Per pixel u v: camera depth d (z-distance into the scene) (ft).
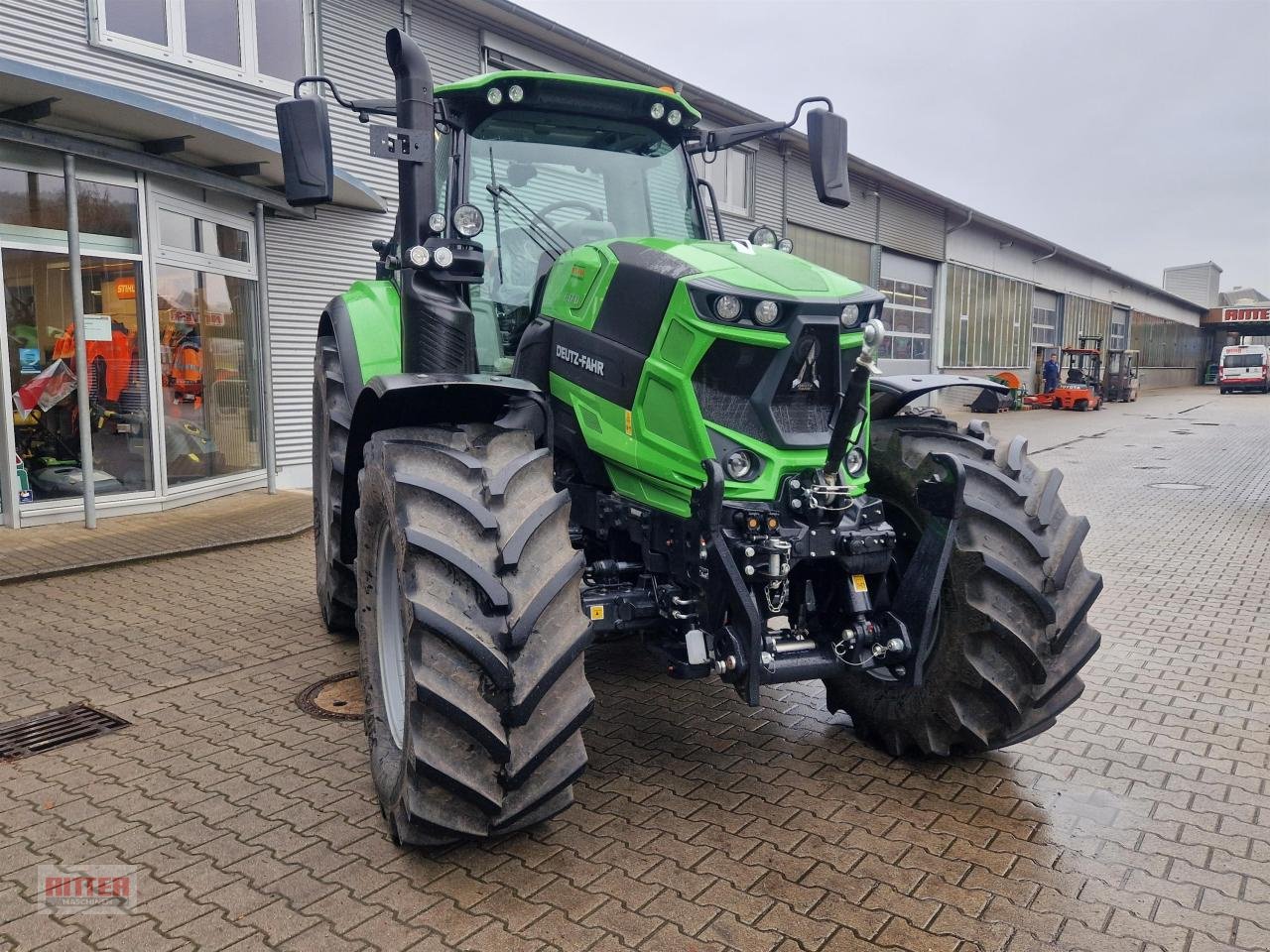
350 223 33.63
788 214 59.11
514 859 9.47
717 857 9.53
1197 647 16.97
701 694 14.29
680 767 11.73
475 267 11.44
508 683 8.33
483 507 8.92
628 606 10.46
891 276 74.23
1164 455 50.31
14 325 23.76
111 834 9.96
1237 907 8.76
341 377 15.47
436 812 8.66
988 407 81.10
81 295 23.48
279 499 29.84
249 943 8.09
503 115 13.03
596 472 11.45
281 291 32.04
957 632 10.79
